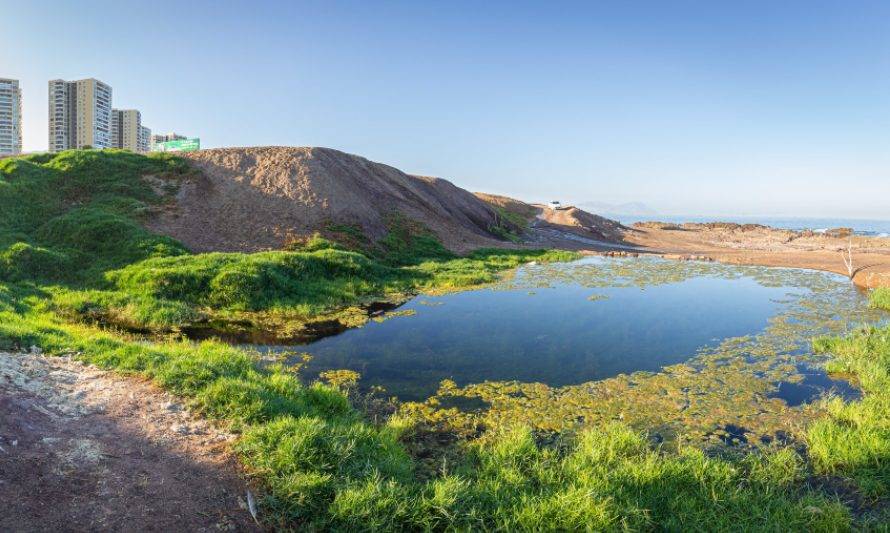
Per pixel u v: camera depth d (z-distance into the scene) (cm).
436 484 609
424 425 883
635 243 5834
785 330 1580
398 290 2173
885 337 1308
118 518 487
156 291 1672
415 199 4228
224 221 2636
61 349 939
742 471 734
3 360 797
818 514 614
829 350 1341
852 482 699
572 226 6256
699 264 3400
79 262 1955
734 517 614
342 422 813
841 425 875
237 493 560
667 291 2297
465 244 3684
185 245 2258
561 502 586
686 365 1234
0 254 1756
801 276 2858
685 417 932
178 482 561
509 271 2886
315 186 3134
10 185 2392
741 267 3247
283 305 1752
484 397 1016
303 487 565
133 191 2680
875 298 1967
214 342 1316
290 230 2688
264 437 655
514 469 689
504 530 554
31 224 2269
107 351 955
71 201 2525
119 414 705
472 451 777
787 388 1084
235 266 1878
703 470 696
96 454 588
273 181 3091
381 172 4369
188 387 817
